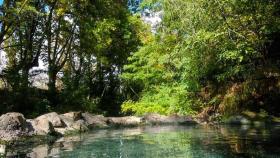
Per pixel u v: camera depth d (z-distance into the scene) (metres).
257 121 12.29
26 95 18.17
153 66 18.56
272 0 9.05
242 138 8.27
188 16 9.80
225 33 9.20
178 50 11.45
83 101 20.95
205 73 11.73
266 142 7.43
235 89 12.27
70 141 8.69
